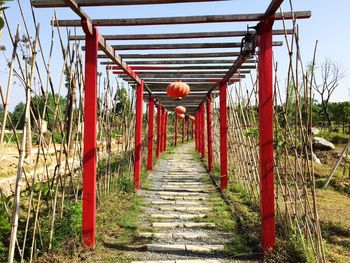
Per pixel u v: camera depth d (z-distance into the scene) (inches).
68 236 145.4
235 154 297.0
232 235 170.6
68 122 165.0
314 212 125.6
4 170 274.1
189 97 463.5
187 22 146.1
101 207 207.6
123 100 297.9
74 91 166.4
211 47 186.2
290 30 158.6
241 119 269.4
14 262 120.5
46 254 131.0
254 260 139.1
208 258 142.1
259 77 149.3
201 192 282.4
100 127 234.8
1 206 139.3
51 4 132.6
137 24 147.3
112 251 146.7
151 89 364.8
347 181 337.4
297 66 134.0
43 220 148.3
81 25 145.9
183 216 203.5
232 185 290.8
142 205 234.1
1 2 70.7
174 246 152.2
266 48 146.9
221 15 144.6
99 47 168.6
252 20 144.6
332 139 622.8
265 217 144.5
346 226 193.2
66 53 154.9
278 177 168.6
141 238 164.6
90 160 149.5
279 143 167.6
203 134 550.6
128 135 309.3
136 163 290.0
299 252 132.3
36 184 173.9
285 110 154.8
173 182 331.3
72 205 159.9
